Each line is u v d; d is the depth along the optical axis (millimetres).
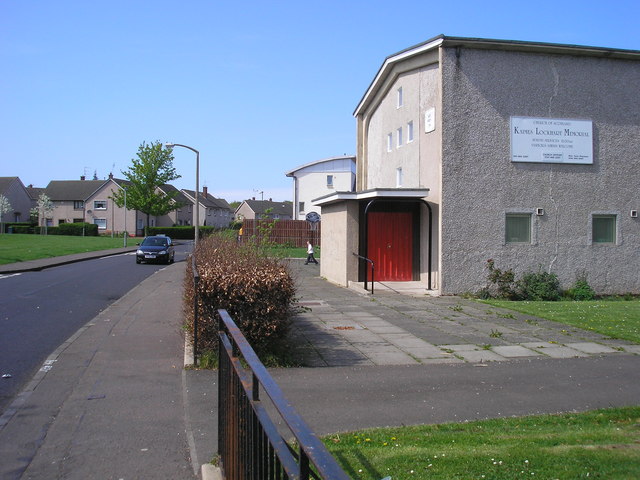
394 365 8203
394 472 4418
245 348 3348
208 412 6102
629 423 5691
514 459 4633
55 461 4965
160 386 7180
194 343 7941
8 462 4945
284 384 7152
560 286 16828
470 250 16312
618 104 17328
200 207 94625
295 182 57781
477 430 5473
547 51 16703
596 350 9258
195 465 4801
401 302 14742
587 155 17047
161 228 75938
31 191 96625
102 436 5520
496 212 16484
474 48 16406
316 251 38219
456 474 4367
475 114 16406
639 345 9641
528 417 5914
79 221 84750
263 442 2678
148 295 17188
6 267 26016
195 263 9008
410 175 18938
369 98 23562
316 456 1847
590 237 17062
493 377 7555
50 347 9523
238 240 12898
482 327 11281
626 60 17375
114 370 7973
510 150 16562
